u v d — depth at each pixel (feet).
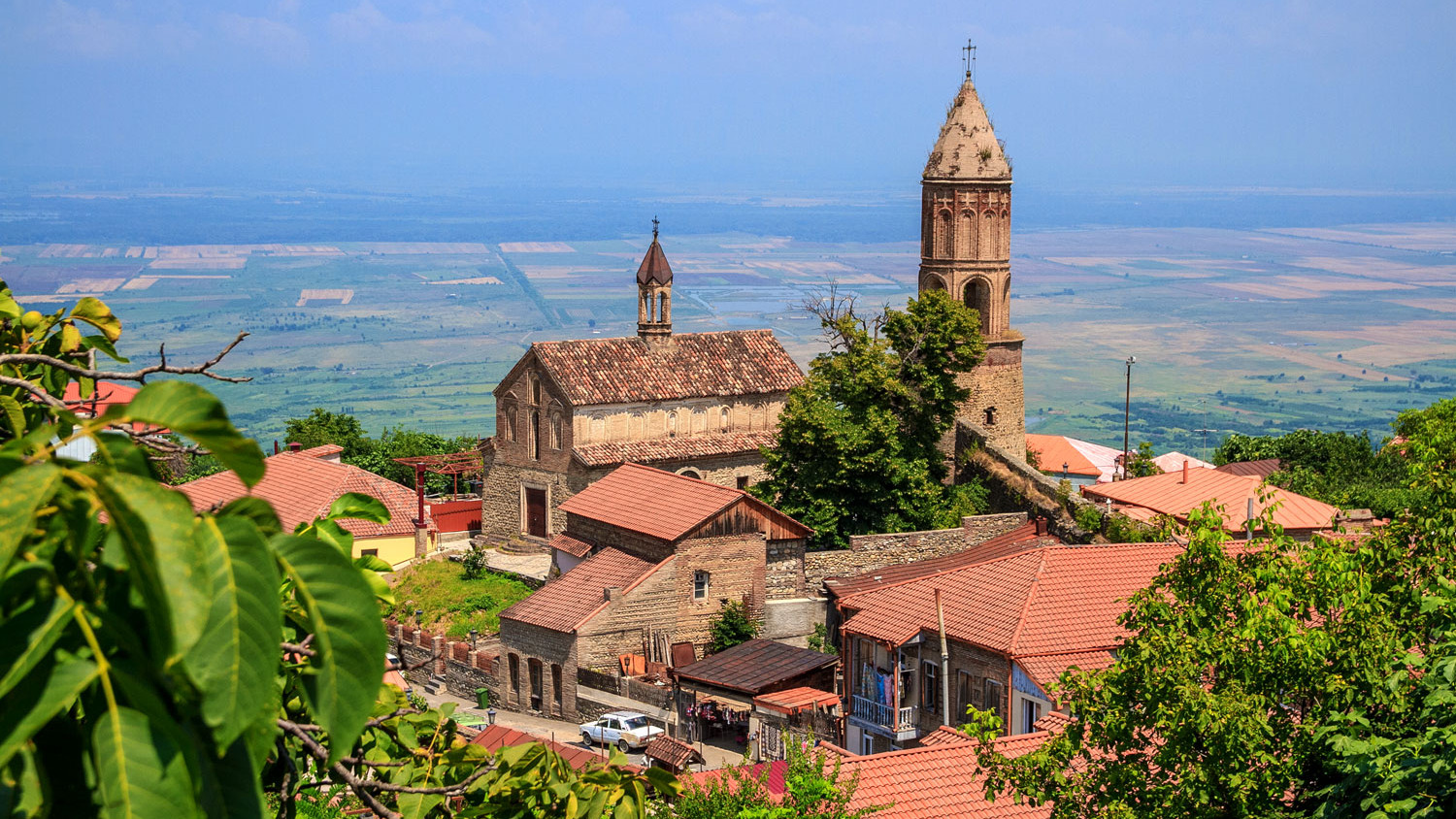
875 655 183.83
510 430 278.26
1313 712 91.09
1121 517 243.40
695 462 275.18
